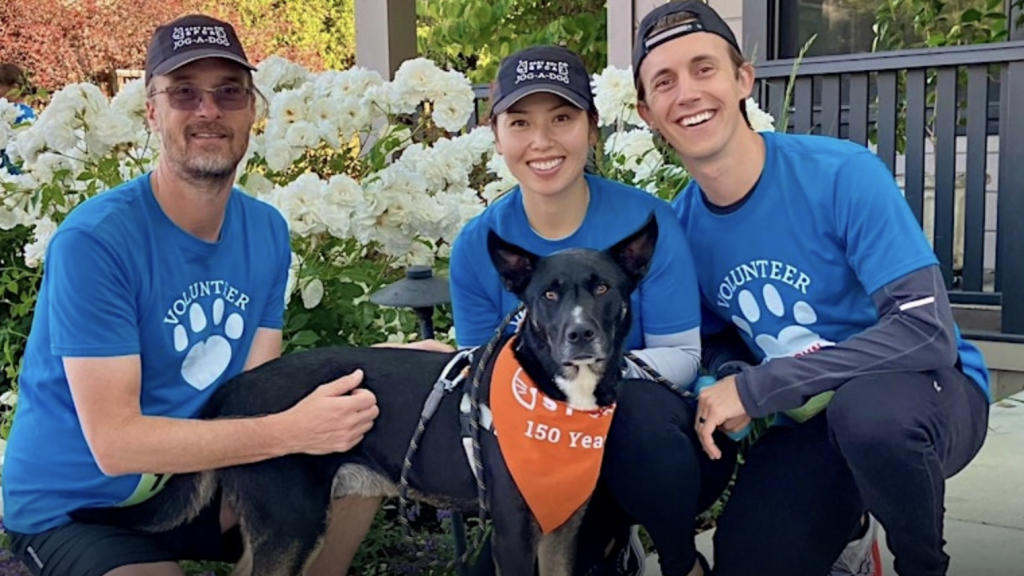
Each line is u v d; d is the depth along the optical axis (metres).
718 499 3.33
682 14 2.76
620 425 2.69
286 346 3.67
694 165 2.82
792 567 2.68
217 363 2.87
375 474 2.80
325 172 4.43
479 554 3.06
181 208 2.75
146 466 2.54
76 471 2.66
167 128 2.70
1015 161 5.20
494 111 2.82
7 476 2.72
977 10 6.33
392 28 7.67
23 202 4.01
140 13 20.33
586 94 2.81
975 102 5.37
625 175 4.32
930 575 2.55
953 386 2.58
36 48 19.19
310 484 2.72
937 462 2.46
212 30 2.72
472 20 11.11
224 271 2.86
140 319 2.68
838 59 5.71
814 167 2.72
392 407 2.76
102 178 3.84
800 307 2.81
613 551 3.12
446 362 2.81
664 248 2.84
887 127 5.66
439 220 3.82
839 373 2.53
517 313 2.78
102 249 2.56
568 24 10.75
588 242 2.93
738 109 2.77
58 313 2.54
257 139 4.04
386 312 3.90
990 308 6.14
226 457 2.58
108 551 2.54
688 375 2.88
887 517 2.50
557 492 2.56
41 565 2.62
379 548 3.42
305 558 2.73
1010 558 3.39
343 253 3.96
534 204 2.91
